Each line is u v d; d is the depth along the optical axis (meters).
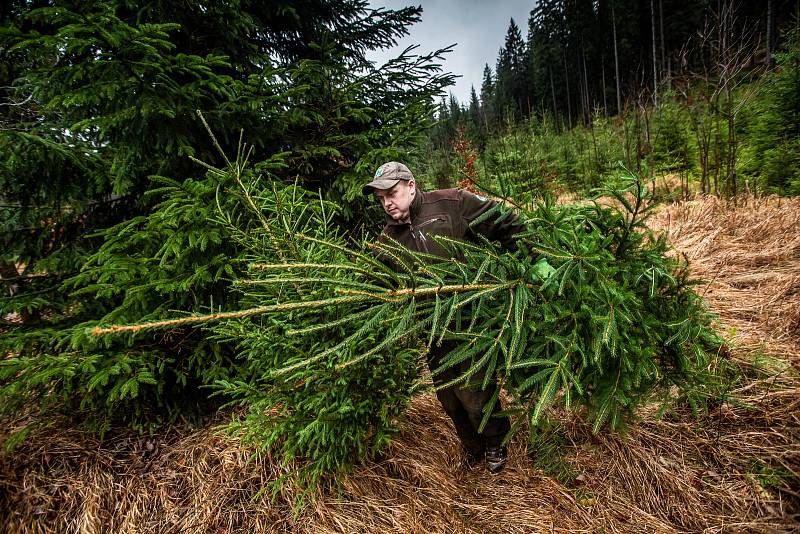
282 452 1.76
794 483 1.50
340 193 3.15
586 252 1.22
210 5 2.35
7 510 1.73
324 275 1.47
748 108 5.95
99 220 2.49
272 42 3.53
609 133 9.77
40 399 2.00
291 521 1.68
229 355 2.30
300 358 1.45
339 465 1.67
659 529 1.55
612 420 1.40
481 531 1.65
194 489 1.83
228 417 2.25
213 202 1.94
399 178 1.63
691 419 1.91
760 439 1.70
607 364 1.38
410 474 1.90
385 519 1.68
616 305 1.24
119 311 1.90
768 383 1.95
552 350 1.40
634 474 1.76
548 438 2.00
